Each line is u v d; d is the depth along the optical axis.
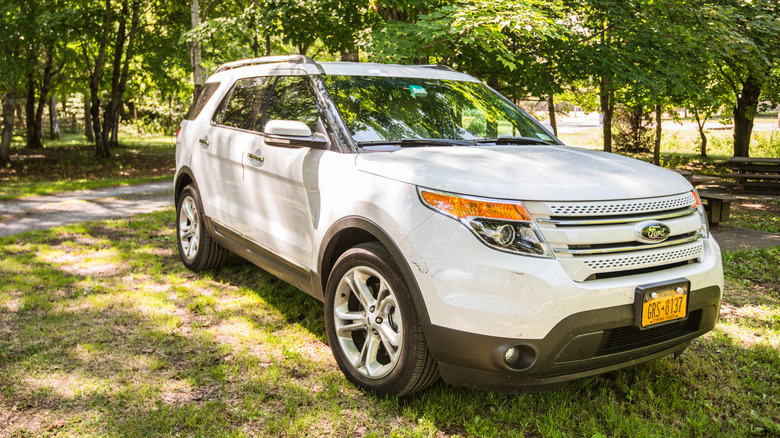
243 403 2.96
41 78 27.56
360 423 2.82
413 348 2.76
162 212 8.89
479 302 2.51
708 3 9.06
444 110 3.82
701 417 2.89
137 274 5.19
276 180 3.80
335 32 8.88
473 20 6.13
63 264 5.52
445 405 2.95
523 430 2.79
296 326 3.98
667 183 2.96
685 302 2.77
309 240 3.47
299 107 3.81
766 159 13.12
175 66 20.64
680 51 9.10
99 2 18.41
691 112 21.58
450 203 2.64
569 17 8.88
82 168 18.97
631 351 2.74
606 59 8.49
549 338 2.49
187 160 5.16
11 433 2.63
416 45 6.67
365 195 2.99
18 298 4.47
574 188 2.67
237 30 8.77
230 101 4.75
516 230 2.54
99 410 2.86
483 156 3.12
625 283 2.61
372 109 3.60
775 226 8.67
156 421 2.75
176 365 3.38
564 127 44.19
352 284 3.15
